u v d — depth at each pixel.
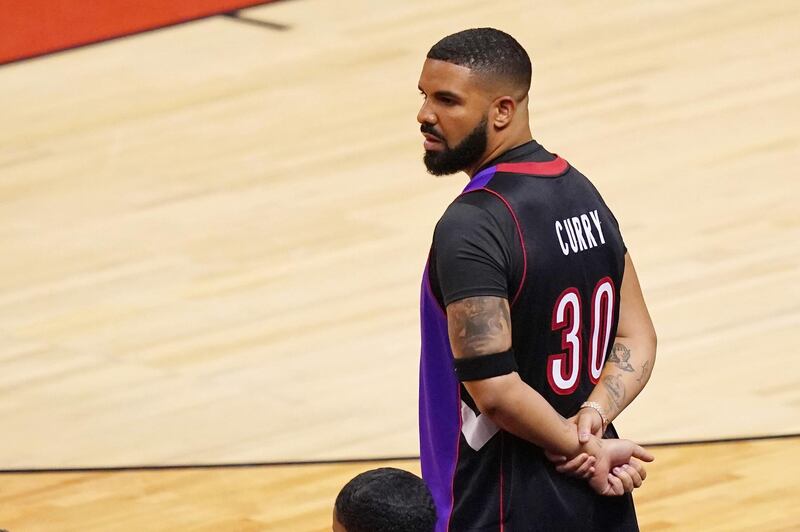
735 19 31.38
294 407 18.27
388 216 23.72
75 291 21.81
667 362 18.89
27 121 28.33
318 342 19.98
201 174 25.70
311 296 21.28
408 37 31.61
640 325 10.38
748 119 26.61
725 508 15.27
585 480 9.78
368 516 8.11
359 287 21.47
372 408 18.16
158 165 26.17
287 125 27.56
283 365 19.41
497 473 9.64
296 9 33.75
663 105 27.38
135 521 15.54
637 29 31.14
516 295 9.46
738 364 18.77
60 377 19.36
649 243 22.30
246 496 16.03
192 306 21.17
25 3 34.16
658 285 21.00
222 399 18.56
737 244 22.16
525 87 9.68
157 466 16.91
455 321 9.29
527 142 9.80
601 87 28.33
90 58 31.36
